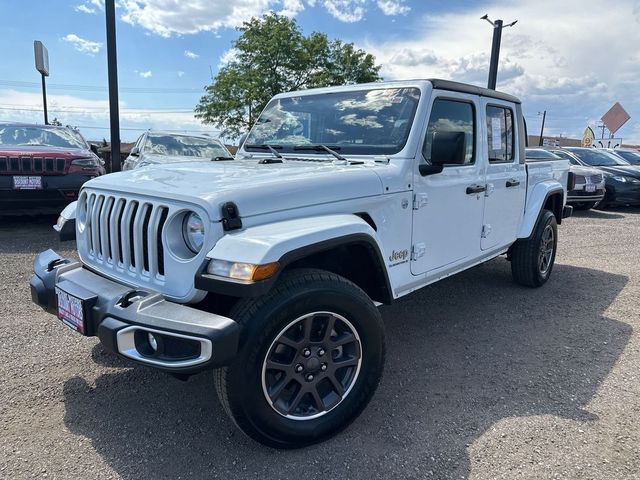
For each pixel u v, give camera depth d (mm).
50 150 7184
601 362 3488
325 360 2449
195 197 2262
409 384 3137
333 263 2826
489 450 2459
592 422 2717
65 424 2629
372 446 2484
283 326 2246
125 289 2381
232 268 2090
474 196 3879
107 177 2975
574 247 7609
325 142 3604
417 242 3312
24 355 3387
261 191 2379
